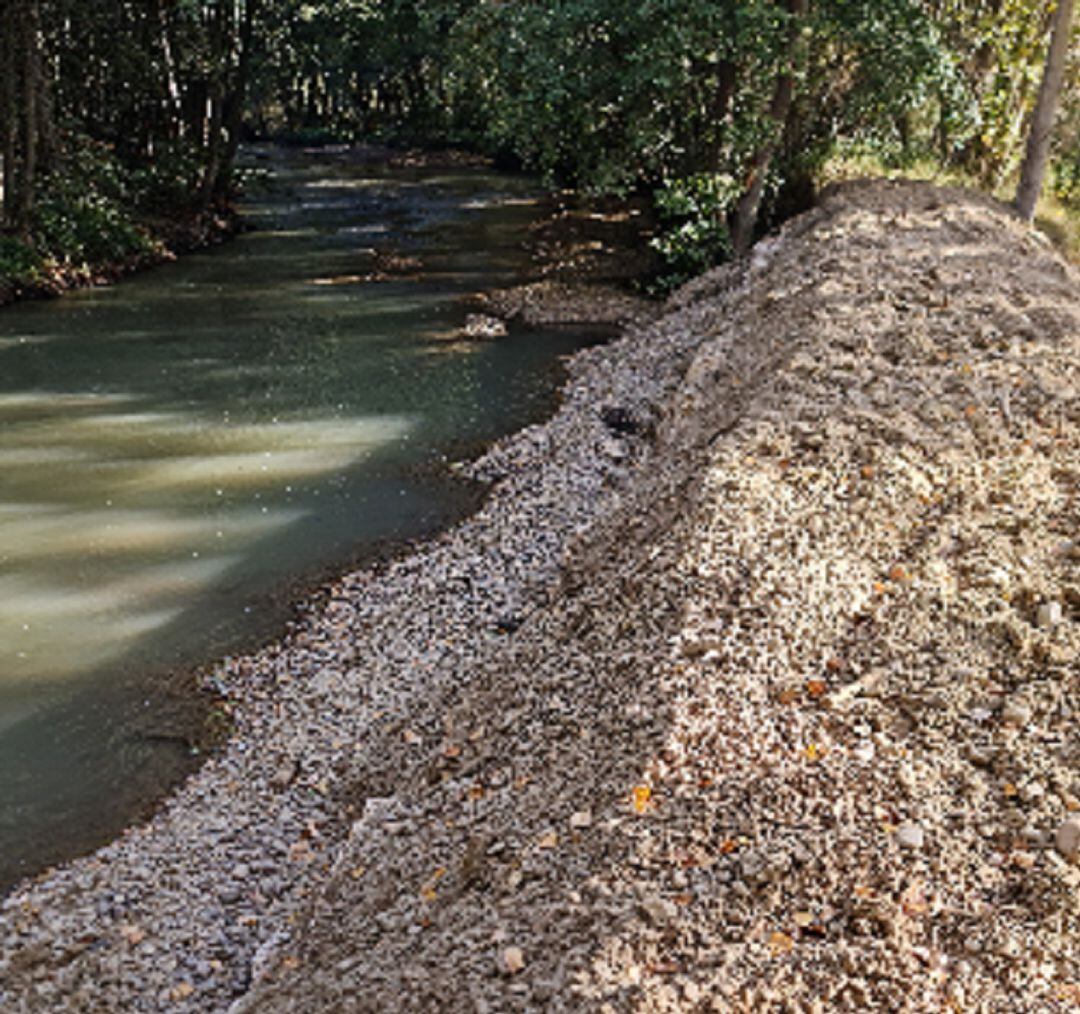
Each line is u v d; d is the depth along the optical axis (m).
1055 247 14.64
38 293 17.94
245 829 5.90
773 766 4.59
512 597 8.30
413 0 33.28
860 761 4.60
